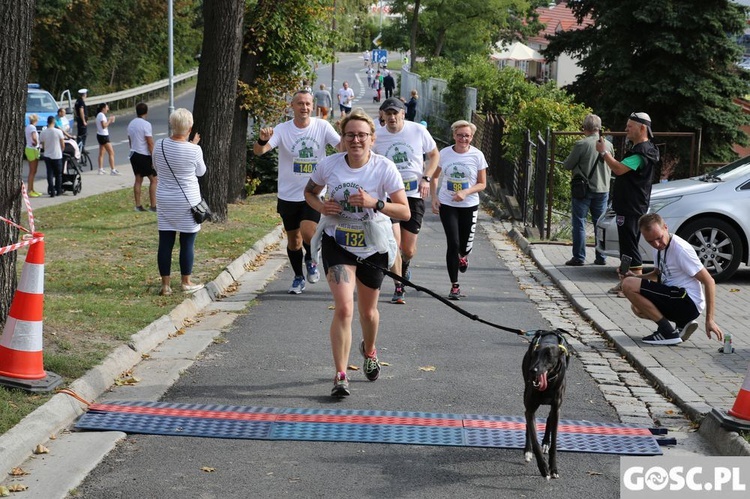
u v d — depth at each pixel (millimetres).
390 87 60844
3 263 7836
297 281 12023
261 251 15250
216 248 14617
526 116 20734
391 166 7488
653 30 34594
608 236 13906
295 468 5984
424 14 64562
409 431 6680
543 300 12133
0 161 7750
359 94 70250
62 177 23875
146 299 10602
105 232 16266
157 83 62594
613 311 11070
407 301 11742
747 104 37719
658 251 9359
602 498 5590
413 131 11414
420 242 17328
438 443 6461
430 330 10141
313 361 8695
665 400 7656
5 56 7625
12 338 7008
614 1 35656
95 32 59906
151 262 13141
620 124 36031
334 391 7492
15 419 6285
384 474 5910
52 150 23344
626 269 11906
